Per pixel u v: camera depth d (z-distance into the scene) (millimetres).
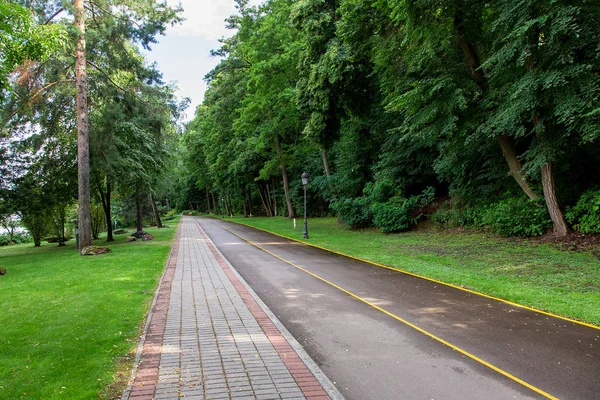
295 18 21359
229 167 41562
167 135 22828
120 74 19781
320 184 29578
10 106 15773
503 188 17812
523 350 5145
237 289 8789
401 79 17391
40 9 14586
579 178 14617
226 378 4180
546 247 12430
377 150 25531
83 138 17000
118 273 10836
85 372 4281
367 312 7008
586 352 5047
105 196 28891
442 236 17391
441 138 19547
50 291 8766
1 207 20297
